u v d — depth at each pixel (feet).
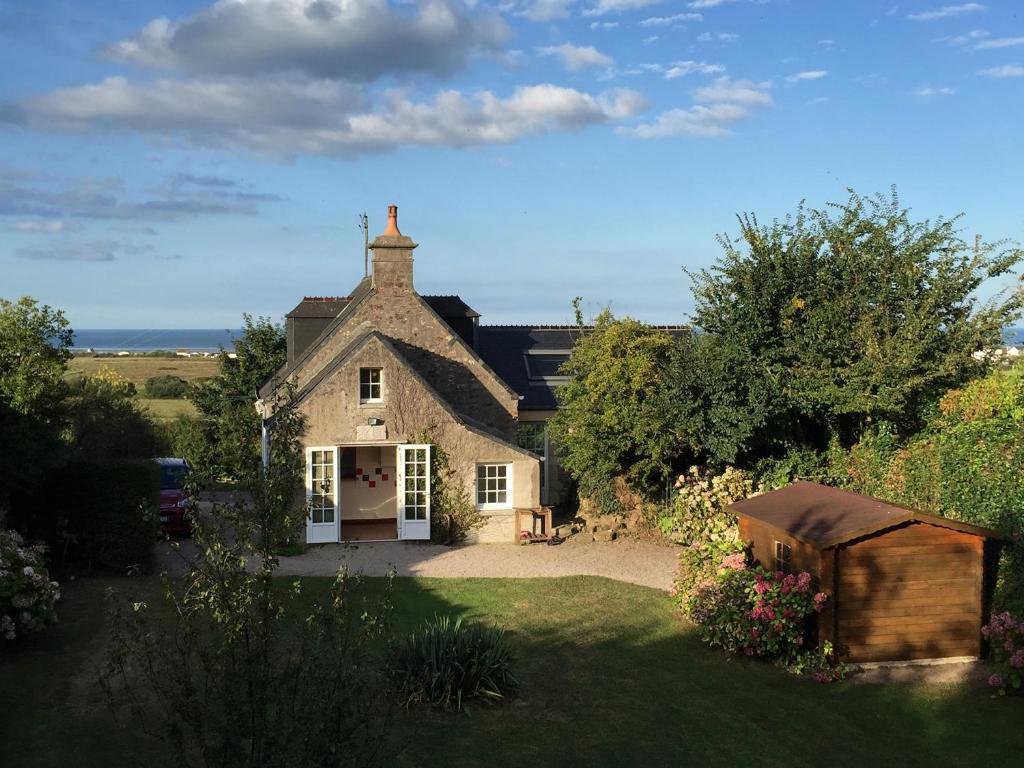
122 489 52.47
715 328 67.15
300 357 76.33
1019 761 30.48
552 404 83.25
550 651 41.47
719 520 57.06
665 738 31.68
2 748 27.78
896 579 40.50
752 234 66.54
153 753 27.43
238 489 24.16
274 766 18.83
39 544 41.39
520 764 28.99
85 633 39.99
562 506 81.92
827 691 37.06
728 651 41.75
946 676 38.78
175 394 208.74
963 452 47.60
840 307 63.41
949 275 63.82
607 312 68.54
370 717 21.84
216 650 20.53
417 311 76.13
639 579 56.03
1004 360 63.62
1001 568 42.16
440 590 52.26
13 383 55.01
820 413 65.77
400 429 65.92
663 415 62.95
